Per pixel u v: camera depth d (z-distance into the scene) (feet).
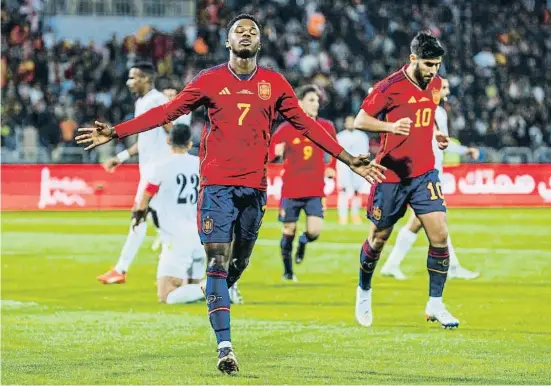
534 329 46.01
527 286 61.98
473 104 176.45
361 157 37.29
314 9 187.11
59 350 40.52
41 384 33.71
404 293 58.54
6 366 36.99
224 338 35.40
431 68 44.45
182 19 181.68
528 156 163.73
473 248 85.20
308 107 65.05
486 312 51.39
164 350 40.47
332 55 181.88
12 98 154.92
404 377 34.81
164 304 54.80
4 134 149.69
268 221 114.93
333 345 41.65
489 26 195.93
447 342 42.39
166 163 55.11
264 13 184.55
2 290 60.54
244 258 38.81
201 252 55.93
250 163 36.70
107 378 34.65
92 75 165.48
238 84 36.47
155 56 168.86
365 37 187.62
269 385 33.37
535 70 189.98
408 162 45.57
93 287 62.03
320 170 66.03
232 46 36.19
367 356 39.01
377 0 192.65
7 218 119.55
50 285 62.90
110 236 96.53
